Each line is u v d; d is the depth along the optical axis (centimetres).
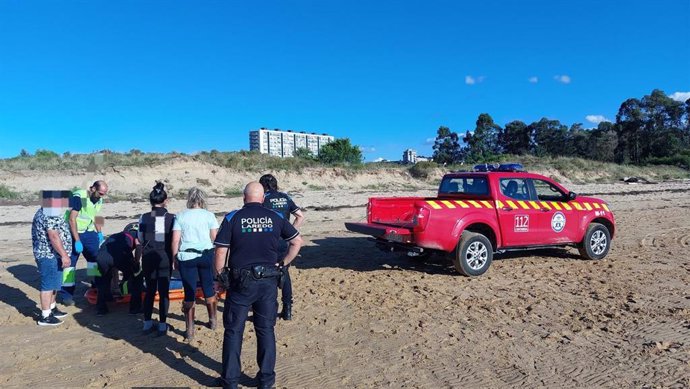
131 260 650
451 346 543
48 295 605
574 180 4319
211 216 553
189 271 541
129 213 1780
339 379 462
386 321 625
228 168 2897
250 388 444
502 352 525
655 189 3284
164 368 486
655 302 700
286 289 626
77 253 689
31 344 548
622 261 986
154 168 2669
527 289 776
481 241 858
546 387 445
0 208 1888
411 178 3575
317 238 1281
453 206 848
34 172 2423
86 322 625
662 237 1284
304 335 577
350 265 961
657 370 477
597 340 558
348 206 2089
